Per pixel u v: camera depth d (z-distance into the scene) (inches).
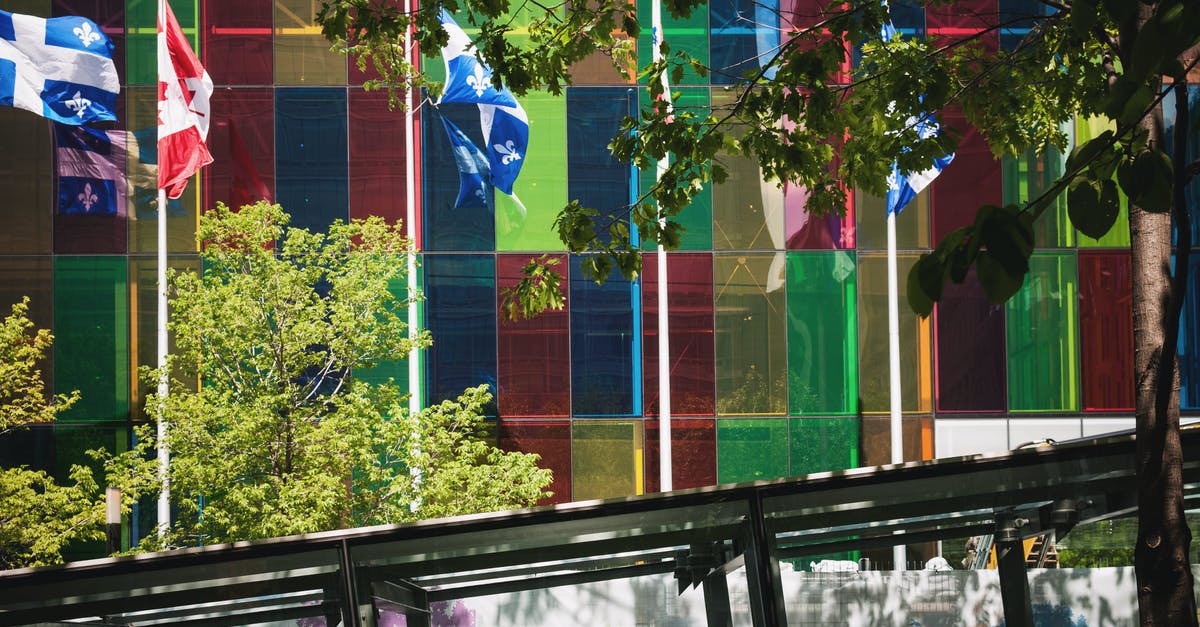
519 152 889.5
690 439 1087.0
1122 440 290.8
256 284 771.4
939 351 1090.1
